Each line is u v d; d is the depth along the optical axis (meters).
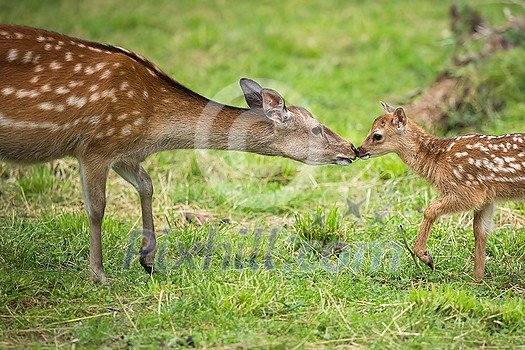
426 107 16.94
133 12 23.67
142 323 9.41
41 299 10.07
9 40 10.32
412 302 9.81
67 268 10.97
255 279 10.37
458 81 17.47
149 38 21.69
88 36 21.52
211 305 9.77
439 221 12.30
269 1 25.19
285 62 20.53
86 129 10.44
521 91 17.53
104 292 10.23
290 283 10.56
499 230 12.09
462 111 16.98
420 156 11.05
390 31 22.22
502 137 10.61
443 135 15.91
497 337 9.21
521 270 10.95
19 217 12.64
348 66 20.58
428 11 24.33
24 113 10.26
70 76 10.36
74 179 14.16
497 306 9.62
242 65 20.19
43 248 11.48
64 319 9.56
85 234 11.87
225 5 24.77
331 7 24.81
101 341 9.09
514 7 22.81
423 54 21.02
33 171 14.02
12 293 10.05
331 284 10.50
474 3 22.56
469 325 9.40
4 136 10.34
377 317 9.59
